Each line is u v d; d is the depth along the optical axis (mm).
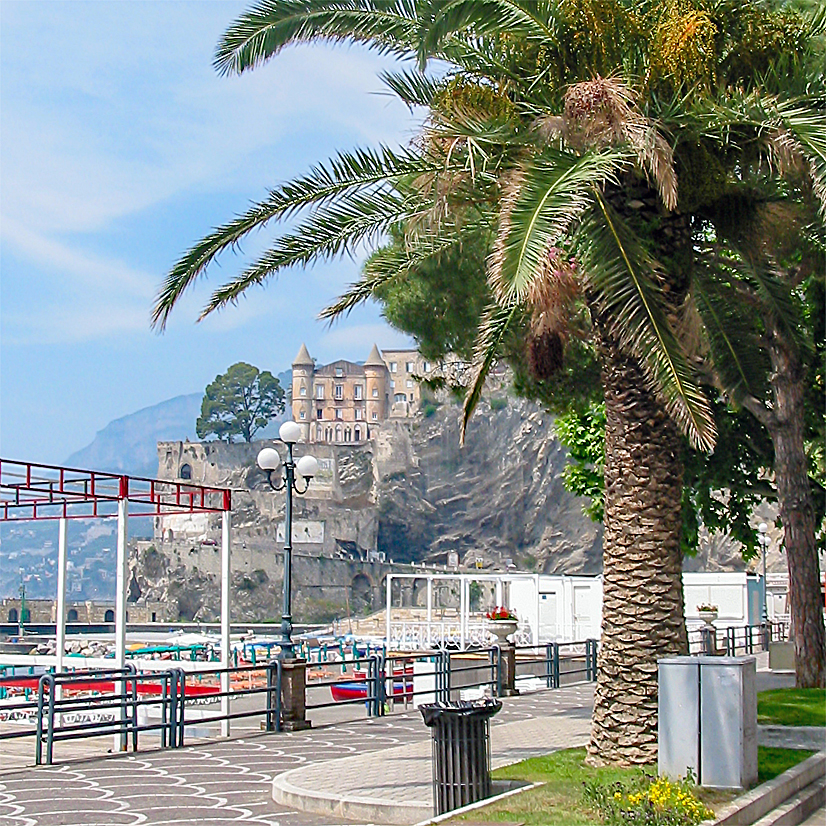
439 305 18625
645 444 11680
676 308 11703
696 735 10188
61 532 20688
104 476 17344
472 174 11250
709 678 10227
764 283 17078
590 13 11594
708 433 10398
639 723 11320
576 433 29531
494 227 12891
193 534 149500
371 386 180875
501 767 11750
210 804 11453
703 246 14820
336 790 11328
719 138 11758
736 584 44750
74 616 133500
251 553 140250
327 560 143625
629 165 11289
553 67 12039
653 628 11430
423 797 10867
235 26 12633
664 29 11641
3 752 17203
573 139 10883
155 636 70125
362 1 12695
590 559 158875
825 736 13758
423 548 161250
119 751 15883
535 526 162375
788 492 21547
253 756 15062
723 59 12109
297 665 18156
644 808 8789
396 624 47312
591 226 11258
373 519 157250
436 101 12664
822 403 22703
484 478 165875
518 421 167000
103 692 22609
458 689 21297
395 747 15078
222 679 18016
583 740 15328
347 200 13539
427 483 166000
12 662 21453
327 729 18156
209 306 13703
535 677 25969
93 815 10812
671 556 11594
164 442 160625
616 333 11734
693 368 11766
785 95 11953
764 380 19438
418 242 14828
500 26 11820
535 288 10039
